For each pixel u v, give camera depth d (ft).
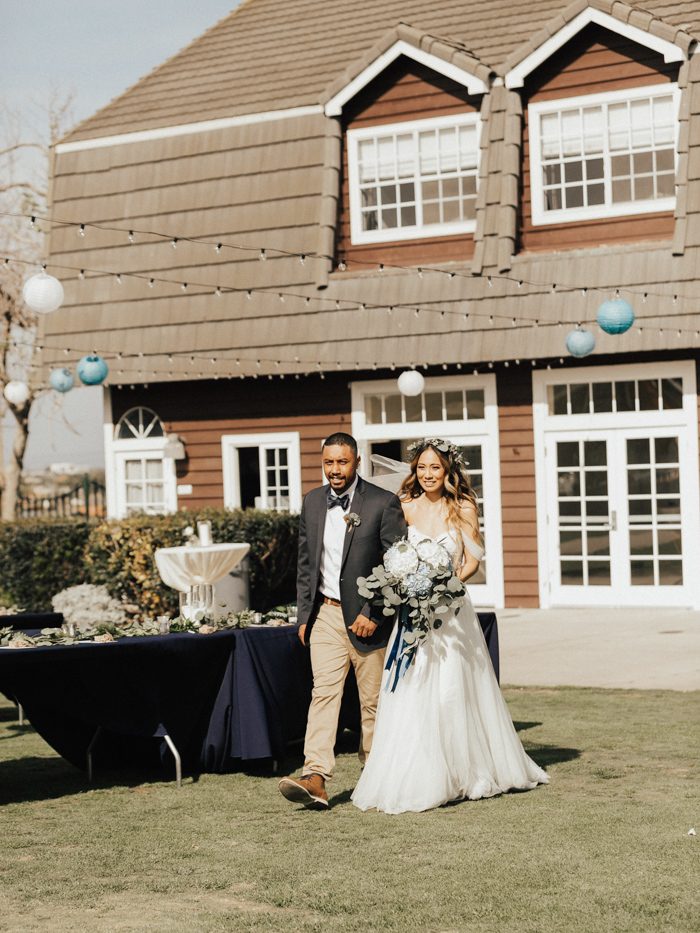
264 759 25.63
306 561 22.57
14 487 92.07
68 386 43.29
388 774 21.50
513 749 22.59
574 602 53.47
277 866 18.11
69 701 23.39
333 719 22.07
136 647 23.11
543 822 19.98
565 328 50.93
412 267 54.44
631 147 52.29
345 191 57.31
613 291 50.29
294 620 25.91
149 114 62.44
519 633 46.44
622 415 52.26
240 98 60.44
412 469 23.31
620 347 50.03
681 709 30.32
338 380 57.26
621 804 21.03
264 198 57.77
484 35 57.57
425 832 19.74
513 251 52.75
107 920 15.94
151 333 59.00
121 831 20.51
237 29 65.57
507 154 53.16
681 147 50.29
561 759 24.91
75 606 51.90
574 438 53.16
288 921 15.66
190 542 41.11
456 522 22.76
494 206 53.16
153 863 18.51
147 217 60.18
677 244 49.62
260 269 57.21
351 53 60.23
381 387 56.34
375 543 22.24
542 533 53.72
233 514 52.34
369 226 57.00
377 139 56.80
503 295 52.29
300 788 21.31
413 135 55.98
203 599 32.19
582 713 30.12
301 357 55.72
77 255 61.41
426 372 55.26
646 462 52.11
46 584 57.98
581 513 53.26
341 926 15.38
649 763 24.30
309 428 58.03
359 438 56.90
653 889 16.35
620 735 27.17
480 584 55.26
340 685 22.22
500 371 54.08
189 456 60.70
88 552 53.88
